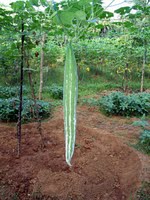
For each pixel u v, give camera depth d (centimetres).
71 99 118
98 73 1241
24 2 246
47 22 297
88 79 1187
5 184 349
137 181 361
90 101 804
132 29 347
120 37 1011
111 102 722
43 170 379
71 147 111
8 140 489
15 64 486
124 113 713
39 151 444
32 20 303
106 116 706
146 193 337
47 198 325
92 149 463
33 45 376
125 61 1046
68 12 133
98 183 358
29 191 339
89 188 343
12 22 317
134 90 1073
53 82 1070
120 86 1105
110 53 1074
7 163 399
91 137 523
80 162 408
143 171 382
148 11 257
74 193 331
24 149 450
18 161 406
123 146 473
